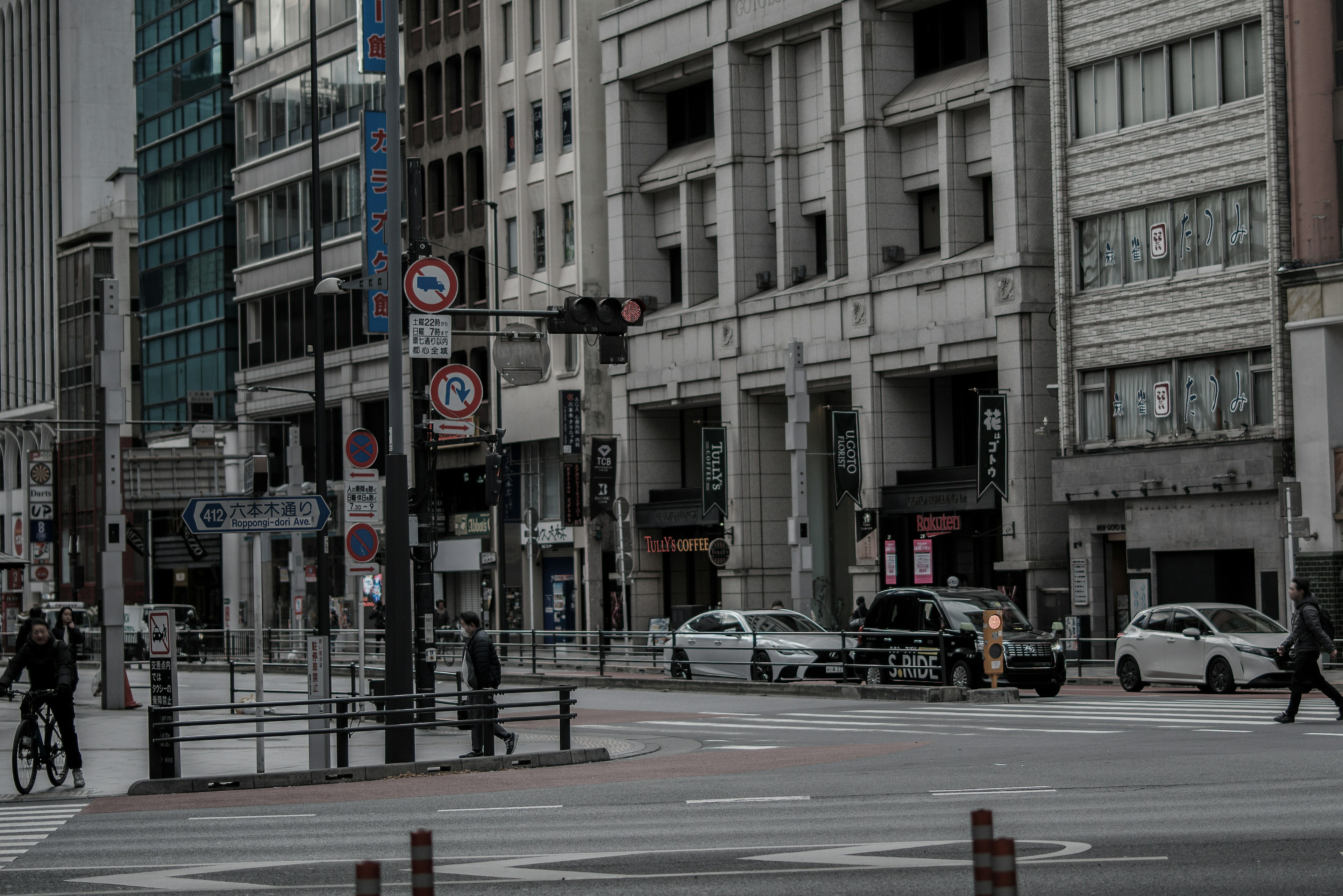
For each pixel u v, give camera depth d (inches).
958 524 2544.3
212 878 653.9
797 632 2076.8
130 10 5787.4
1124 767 987.9
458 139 3654.0
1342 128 2059.5
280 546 4269.2
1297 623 1285.7
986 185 2541.8
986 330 2438.5
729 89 2915.8
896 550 2610.7
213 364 4554.6
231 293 4498.0
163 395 4830.2
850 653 1956.2
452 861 681.0
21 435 5649.6
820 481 2935.5
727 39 2910.9
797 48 2844.5
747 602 2888.8
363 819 863.7
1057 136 2384.4
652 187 3137.3
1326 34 2075.5
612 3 3294.8
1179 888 557.3
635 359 3152.1
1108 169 2330.2
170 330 4773.6
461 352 3599.9
